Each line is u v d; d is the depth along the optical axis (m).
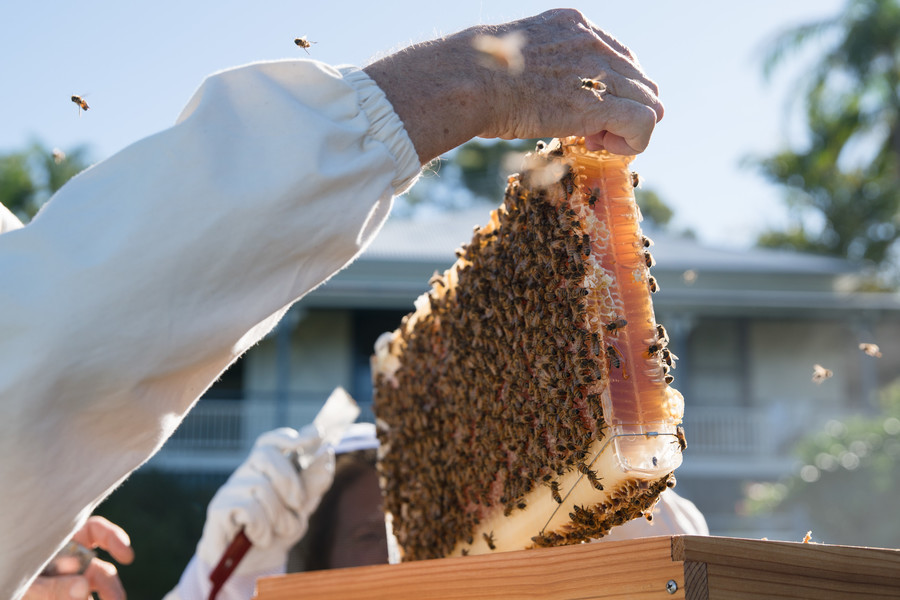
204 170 0.74
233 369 13.74
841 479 9.99
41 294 0.71
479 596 0.90
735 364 14.47
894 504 9.64
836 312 13.79
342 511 1.53
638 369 0.84
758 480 13.77
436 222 16.84
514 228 0.96
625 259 0.87
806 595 0.77
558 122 0.85
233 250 0.74
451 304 1.09
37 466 0.71
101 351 0.71
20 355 0.70
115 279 0.72
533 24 0.87
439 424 1.14
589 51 0.86
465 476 1.08
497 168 26.30
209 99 0.77
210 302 0.74
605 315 0.85
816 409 14.10
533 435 0.93
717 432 14.04
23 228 0.74
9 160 19.72
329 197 0.77
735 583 0.74
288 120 0.77
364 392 13.59
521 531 0.98
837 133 19.73
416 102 0.83
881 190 21.77
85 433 0.73
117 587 1.23
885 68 18.61
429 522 1.17
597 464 0.85
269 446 1.48
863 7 18.19
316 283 0.79
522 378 0.94
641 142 0.85
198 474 13.12
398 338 1.25
